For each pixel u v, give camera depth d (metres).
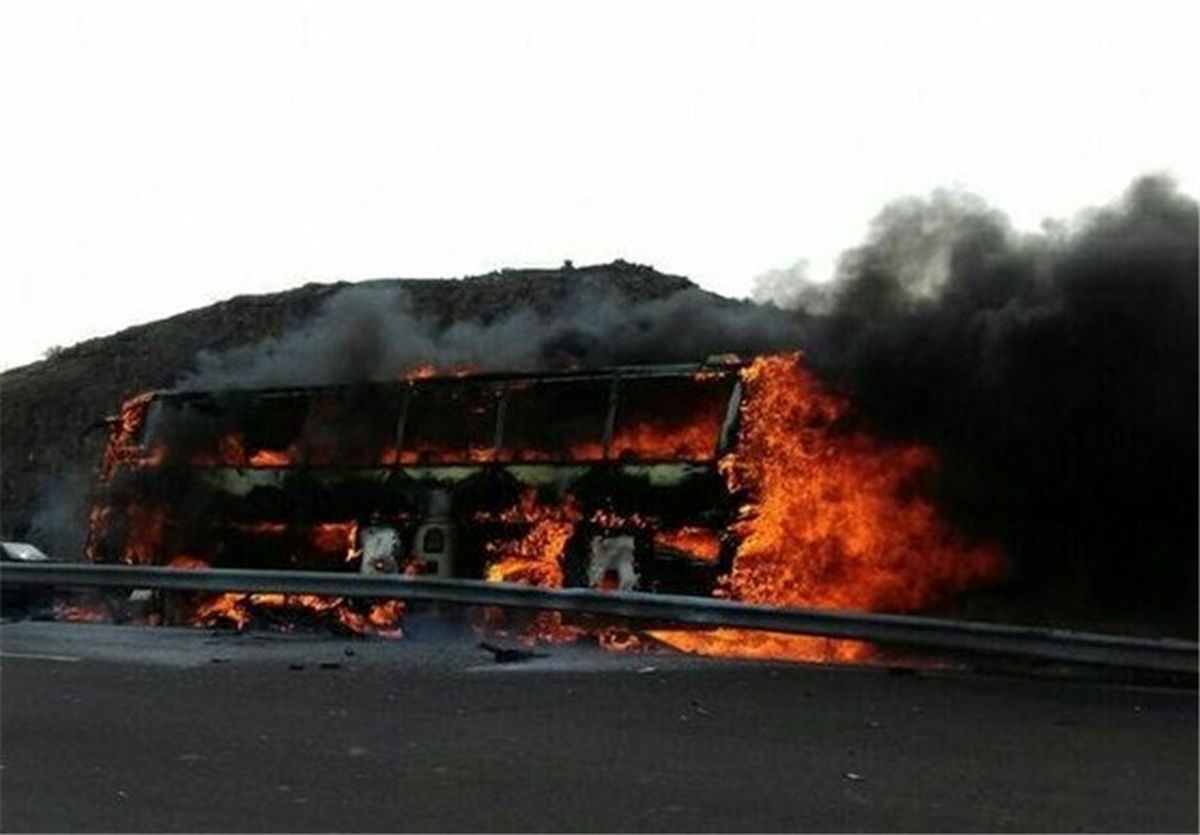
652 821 5.79
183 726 8.14
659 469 13.62
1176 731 7.62
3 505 32.62
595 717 8.34
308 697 9.27
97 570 15.24
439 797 6.26
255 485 16.59
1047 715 8.16
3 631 14.25
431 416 15.45
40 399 36.53
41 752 7.37
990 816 5.83
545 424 14.61
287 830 5.70
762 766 6.84
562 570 13.97
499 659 11.27
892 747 7.28
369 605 14.69
